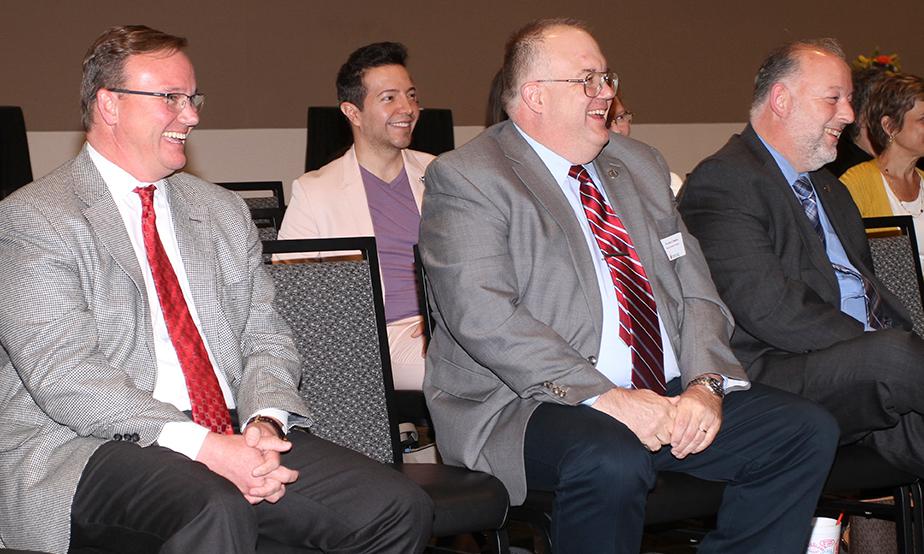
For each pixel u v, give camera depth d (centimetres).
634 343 270
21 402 227
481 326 257
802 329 298
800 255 312
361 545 217
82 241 230
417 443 368
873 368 277
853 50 895
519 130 284
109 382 219
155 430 216
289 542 225
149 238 243
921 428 282
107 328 230
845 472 282
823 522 301
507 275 262
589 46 277
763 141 326
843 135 444
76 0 649
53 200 231
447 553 246
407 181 399
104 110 239
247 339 256
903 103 402
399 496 219
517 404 260
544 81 275
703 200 316
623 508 235
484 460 255
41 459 220
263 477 214
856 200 408
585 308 266
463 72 765
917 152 405
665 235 286
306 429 262
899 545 291
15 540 219
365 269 280
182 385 239
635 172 295
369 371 276
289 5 708
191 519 197
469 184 267
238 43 696
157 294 240
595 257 275
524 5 777
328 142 508
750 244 306
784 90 320
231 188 481
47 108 647
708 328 275
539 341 254
